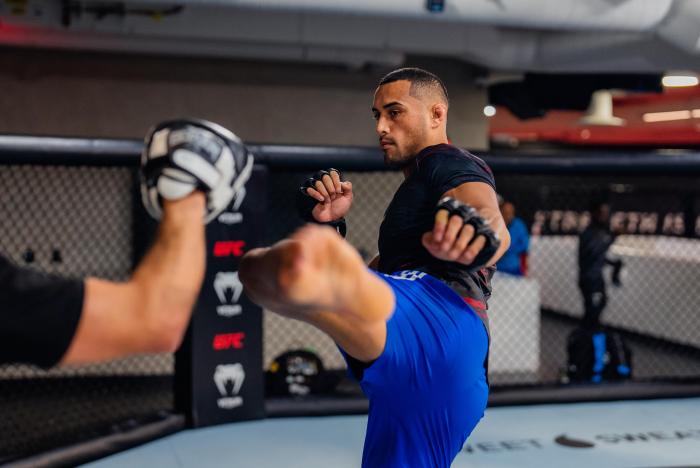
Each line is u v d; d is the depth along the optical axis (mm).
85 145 3674
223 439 3941
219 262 4133
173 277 906
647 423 4289
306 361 4832
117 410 5133
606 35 5730
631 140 19109
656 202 9602
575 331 5656
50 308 861
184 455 3699
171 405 5281
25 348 866
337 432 4098
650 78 7473
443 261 1772
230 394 4188
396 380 1603
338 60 6281
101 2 5172
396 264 1840
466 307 1702
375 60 6309
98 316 875
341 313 1368
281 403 4332
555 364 6738
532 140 19469
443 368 1610
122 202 5938
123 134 6262
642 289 7836
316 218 2008
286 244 1237
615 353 5520
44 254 5840
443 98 1956
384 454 1722
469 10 4781
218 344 4148
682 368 6625
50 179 5844
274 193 6168
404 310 1611
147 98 6309
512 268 6512
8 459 3334
